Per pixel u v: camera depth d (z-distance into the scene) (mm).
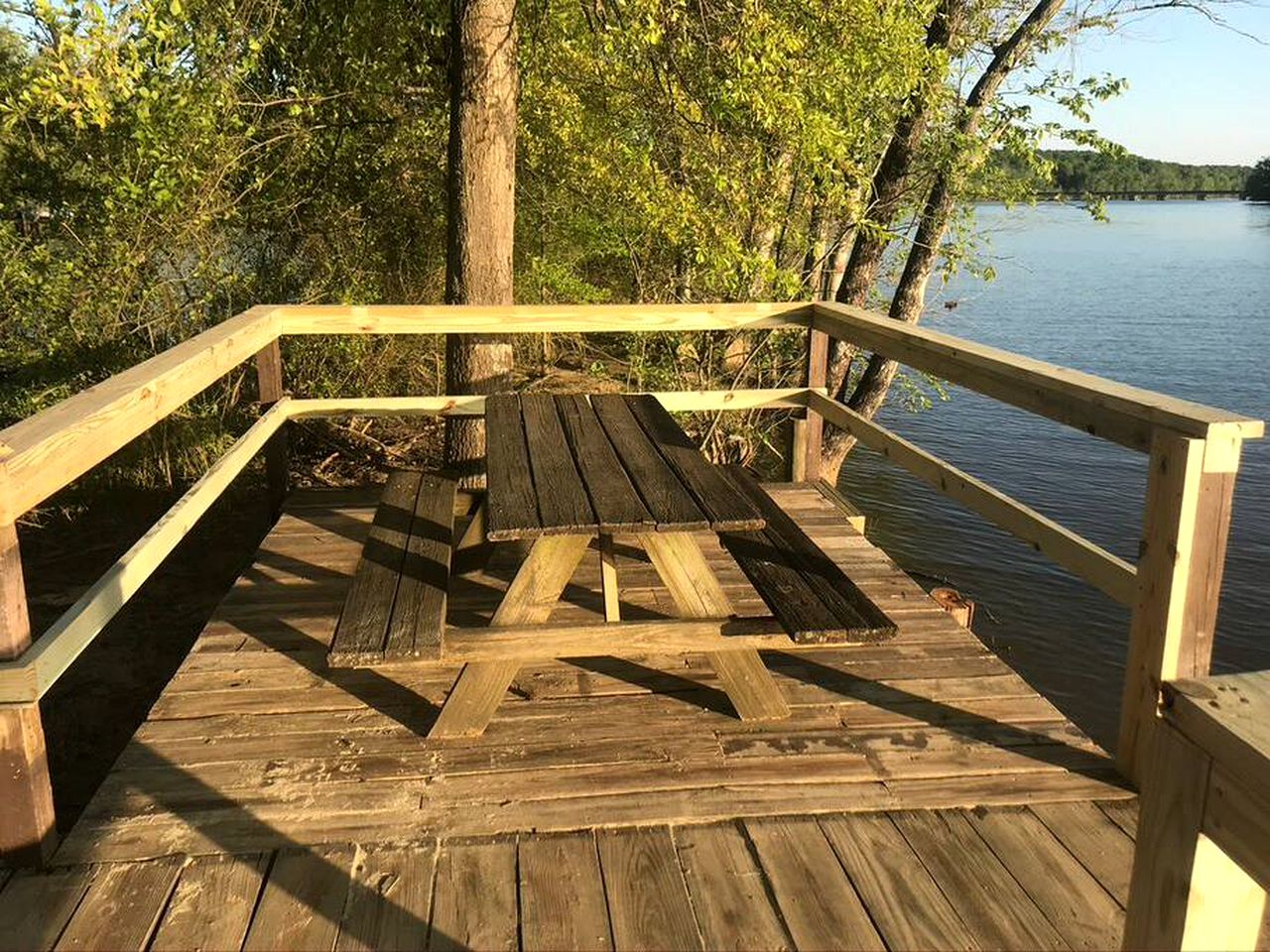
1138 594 2500
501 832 2357
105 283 7785
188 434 7777
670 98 7012
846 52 7402
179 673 3131
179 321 8164
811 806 2463
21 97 6375
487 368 5887
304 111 7988
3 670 2084
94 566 6625
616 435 3479
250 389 8844
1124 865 2254
